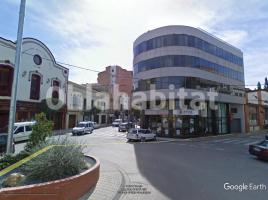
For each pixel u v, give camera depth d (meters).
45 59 32.53
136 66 36.22
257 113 50.50
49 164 6.80
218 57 37.38
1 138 14.27
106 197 6.71
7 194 5.08
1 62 25.50
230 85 39.22
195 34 33.00
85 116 47.69
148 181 8.51
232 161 13.11
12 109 8.57
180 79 31.00
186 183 8.27
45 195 5.58
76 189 6.48
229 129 40.50
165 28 32.31
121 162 12.27
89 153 15.36
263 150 13.41
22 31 9.02
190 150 17.84
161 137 31.00
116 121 57.31
